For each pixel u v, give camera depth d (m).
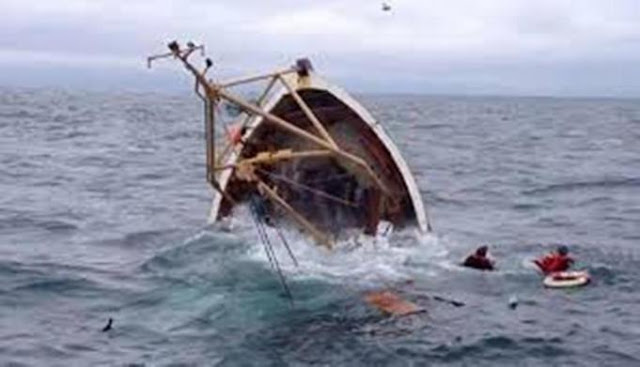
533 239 23.25
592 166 42.59
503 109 132.12
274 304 16.75
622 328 15.52
